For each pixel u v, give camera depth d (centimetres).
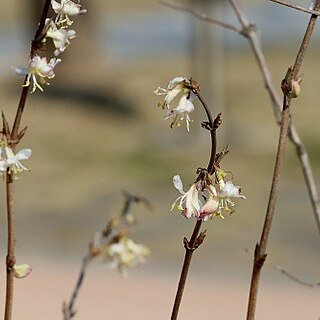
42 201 1822
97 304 1153
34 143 2264
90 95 2650
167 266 1370
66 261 1397
